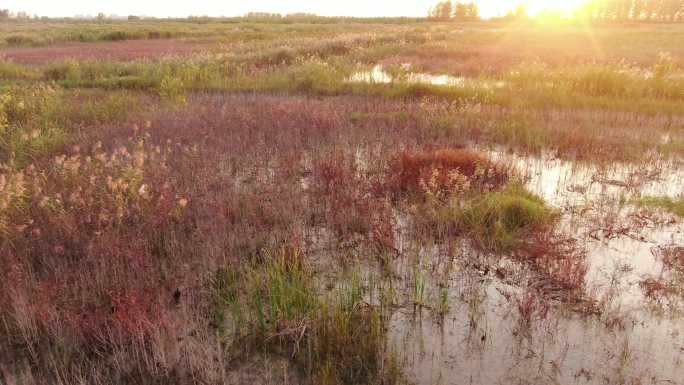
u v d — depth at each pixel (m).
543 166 7.52
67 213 5.21
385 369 3.33
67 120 9.84
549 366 3.39
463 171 6.70
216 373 3.32
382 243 4.93
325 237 5.29
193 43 32.94
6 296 4.02
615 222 5.54
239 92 13.55
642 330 3.76
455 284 4.41
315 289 4.28
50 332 3.73
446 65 20.09
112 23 69.56
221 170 7.09
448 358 3.48
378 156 7.67
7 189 5.14
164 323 3.70
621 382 3.23
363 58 22.08
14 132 8.56
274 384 3.27
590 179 6.95
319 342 3.56
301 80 14.62
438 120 9.62
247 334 3.77
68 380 3.28
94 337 3.68
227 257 4.74
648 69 17.56
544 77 14.95
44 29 46.44
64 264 4.59
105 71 17.05
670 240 5.14
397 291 4.30
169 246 4.92
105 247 4.66
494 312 4.01
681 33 37.97
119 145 8.03
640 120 10.04
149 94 13.73
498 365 3.41
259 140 8.34
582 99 12.02
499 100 12.09
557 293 4.24
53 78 16.84
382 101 12.16
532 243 5.01
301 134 8.82
